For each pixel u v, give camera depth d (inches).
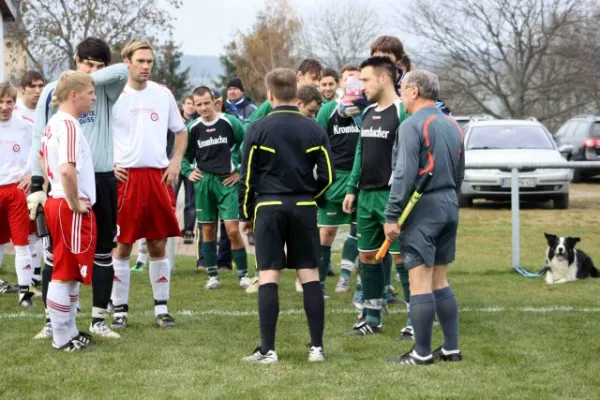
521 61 2876.5
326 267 608.7
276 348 454.6
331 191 593.0
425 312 412.8
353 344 464.1
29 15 2161.7
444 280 428.8
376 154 475.2
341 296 625.0
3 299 619.2
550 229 1024.9
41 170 467.2
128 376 393.7
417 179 410.3
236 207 658.8
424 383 379.6
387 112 476.7
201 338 475.8
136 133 504.1
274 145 416.5
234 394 362.9
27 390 372.8
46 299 448.5
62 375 395.9
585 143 1737.2
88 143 461.4
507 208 1245.1
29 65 2225.6
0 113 594.6
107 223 471.2
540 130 1316.4
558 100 2913.4
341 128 586.6
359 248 492.4
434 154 406.9
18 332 494.0
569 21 2797.7
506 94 2982.3
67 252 436.8
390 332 498.3
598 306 578.9
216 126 653.9
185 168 673.6
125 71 469.1
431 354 421.7
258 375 394.0
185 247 942.4
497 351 443.5
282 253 423.8
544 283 680.4
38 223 462.9
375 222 484.1
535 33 2859.3
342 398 356.5
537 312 552.4
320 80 661.9
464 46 2935.5
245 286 665.0
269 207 418.9
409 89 418.9
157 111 511.5
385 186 473.1
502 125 1328.7
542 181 1203.9
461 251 869.2
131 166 501.0
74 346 445.4
